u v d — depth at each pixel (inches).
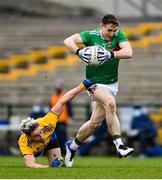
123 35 965.2
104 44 964.0
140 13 2618.1
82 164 1133.7
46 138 955.3
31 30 2596.0
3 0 2849.4
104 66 960.9
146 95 2197.3
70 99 957.2
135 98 2191.2
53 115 954.7
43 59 2445.9
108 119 956.6
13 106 1914.4
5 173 852.0
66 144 1002.7
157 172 880.3
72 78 2314.2
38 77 2346.2
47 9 2876.5
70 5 2886.3
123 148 959.6
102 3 2753.4
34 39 2559.1
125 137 1796.3
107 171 884.6
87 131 991.0
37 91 2299.5
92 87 954.7
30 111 2129.7
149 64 2295.8
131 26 2472.9
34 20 2691.9
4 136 1952.5
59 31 2564.0
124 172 870.4
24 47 2532.0
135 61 2315.5
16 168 937.5
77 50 952.3
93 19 2618.1
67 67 2359.7
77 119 2080.5
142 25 2438.5
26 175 825.5
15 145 1927.9
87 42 970.7
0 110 2207.2
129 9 2642.7
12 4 2849.4
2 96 2322.8
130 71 2281.0
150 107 1941.4
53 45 2498.8
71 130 2050.9
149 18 2524.6
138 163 1195.9
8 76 2374.5
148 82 2239.2
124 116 1834.4
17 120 1905.8
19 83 2345.0
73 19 2652.6
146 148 1753.2
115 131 959.6
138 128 1763.0
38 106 1753.2
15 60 2459.4
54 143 982.4
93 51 931.3
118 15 2664.9
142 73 2271.2
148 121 1763.0
